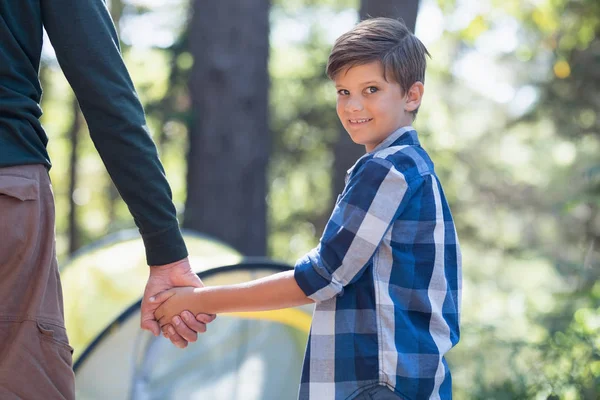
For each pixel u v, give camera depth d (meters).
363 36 2.30
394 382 2.11
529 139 15.03
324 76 17.92
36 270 2.12
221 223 8.27
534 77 13.47
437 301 2.22
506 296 9.07
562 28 10.31
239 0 8.31
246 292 2.30
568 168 13.87
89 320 4.93
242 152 8.31
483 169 17.06
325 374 2.16
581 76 10.88
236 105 8.30
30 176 2.10
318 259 2.18
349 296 2.20
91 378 4.35
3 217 2.06
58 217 20.67
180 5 15.20
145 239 2.39
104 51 2.22
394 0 7.05
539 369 5.29
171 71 10.91
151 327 2.50
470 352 5.81
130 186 2.29
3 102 2.07
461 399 5.57
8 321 2.09
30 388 2.09
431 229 2.24
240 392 4.75
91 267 5.39
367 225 2.16
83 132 18.19
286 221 19.89
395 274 2.19
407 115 2.37
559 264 6.80
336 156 7.84
